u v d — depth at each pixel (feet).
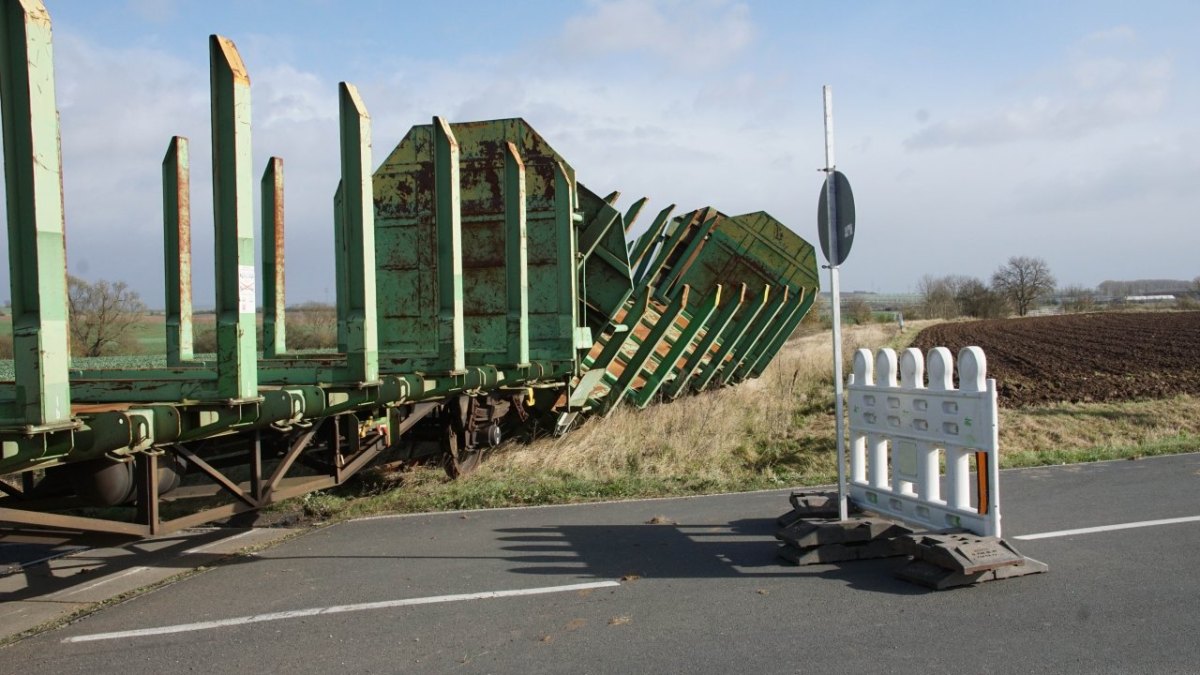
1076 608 17.49
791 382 68.90
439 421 32.65
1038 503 28.40
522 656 15.43
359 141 22.48
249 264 18.85
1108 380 72.59
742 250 65.36
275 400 20.30
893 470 22.84
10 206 13.84
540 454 38.24
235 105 18.24
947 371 20.94
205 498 30.53
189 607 18.70
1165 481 31.78
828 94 21.91
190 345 30.40
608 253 42.50
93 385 20.52
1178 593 18.40
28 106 13.76
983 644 15.60
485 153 37.27
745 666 14.80
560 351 37.29
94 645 16.40
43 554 23.88
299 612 18.20
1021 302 328.29
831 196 21.93
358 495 31.91
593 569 21.33
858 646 15.64
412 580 20.52
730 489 32.73
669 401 57.72
